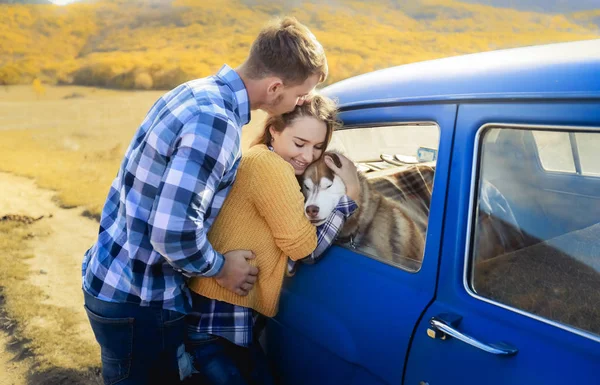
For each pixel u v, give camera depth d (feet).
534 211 4.75
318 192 5.90
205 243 5.05
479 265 4.55
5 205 25.77
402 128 5.22
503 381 4.04
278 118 5.78
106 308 5.44
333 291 5.65
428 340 4.62
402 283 5.03
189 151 4.71
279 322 6.40
